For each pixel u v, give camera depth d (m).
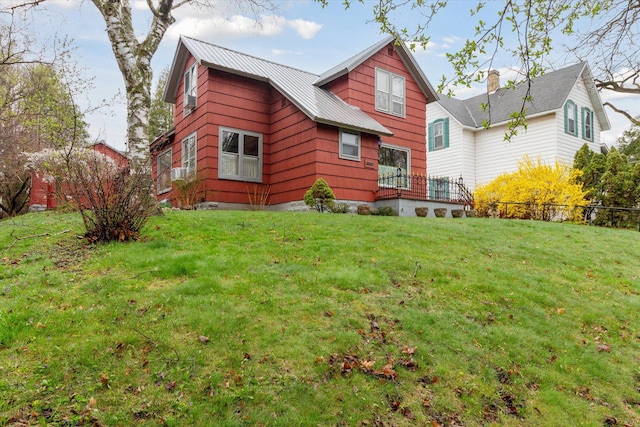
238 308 3.93
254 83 13.92
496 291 5.14
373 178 13.57
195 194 12.41
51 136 11.55
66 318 3.51
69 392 2.71
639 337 4.53
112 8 8.03
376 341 3.71
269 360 3.24
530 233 9.23
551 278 5.99
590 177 15.06
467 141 20.05
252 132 13.75
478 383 3.38
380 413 2.92
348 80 14.57
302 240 6.83
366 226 8.48
